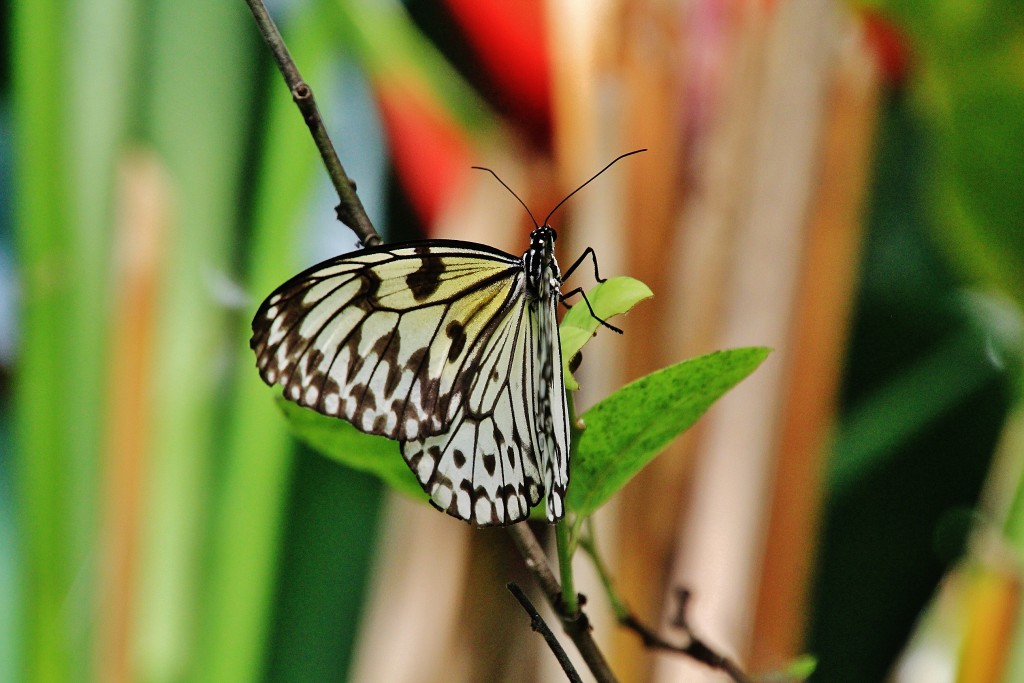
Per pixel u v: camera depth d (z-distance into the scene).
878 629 2.42
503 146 1.75
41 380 1.74
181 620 1.75
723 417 1.67
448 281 1.54
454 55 1.93
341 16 1.76
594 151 1.69
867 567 2.44
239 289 1.79
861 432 2.16
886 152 2.25
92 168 1.75
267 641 1.86
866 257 2.34
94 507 1.74
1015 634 1.70
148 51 1.77
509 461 1.54
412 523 1.73
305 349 1.52
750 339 1.68
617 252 1.69
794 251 1.68
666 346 1.68
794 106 1.69
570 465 1.52
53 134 1.75
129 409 1.75
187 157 1.78
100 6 1.76
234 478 1.75
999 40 1.72
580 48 1.70
